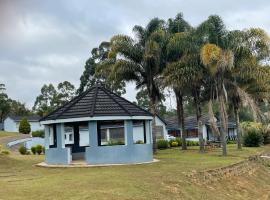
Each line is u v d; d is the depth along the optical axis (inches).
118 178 778.2
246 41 1374.3
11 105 4434.1
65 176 839.1
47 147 1139.9
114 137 1871.3
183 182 811.4
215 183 923.4
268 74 1443.2
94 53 2800.2
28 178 836.6
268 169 1354.6
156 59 1450.5
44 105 4323.3
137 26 1508.4
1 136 2709.2
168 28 1608.0
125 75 1498.5
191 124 2659.9
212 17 1359.5
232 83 1439.5
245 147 1859.0
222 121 1352.1
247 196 924.0
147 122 1161.4
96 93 1141.1
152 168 956.6
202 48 1284.4
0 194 633.0
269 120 2064.5
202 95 1525.6
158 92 1561.3
